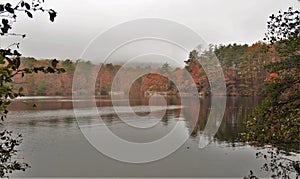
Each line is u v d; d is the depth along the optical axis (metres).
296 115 3.09
